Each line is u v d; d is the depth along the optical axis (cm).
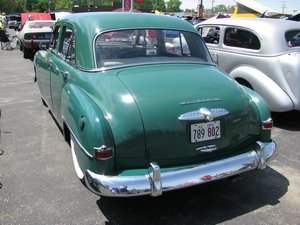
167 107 331
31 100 782
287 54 596
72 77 412
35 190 405
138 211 368
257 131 383
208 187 412
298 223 347
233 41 683
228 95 361
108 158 315
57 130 593
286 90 586
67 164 468
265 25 630
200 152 341
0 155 495
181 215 361
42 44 665
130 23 423
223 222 350
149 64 403
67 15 516
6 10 9981
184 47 444
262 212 365
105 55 398
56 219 353
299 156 498
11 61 1426
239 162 352
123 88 344
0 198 388
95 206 375
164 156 330
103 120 322
